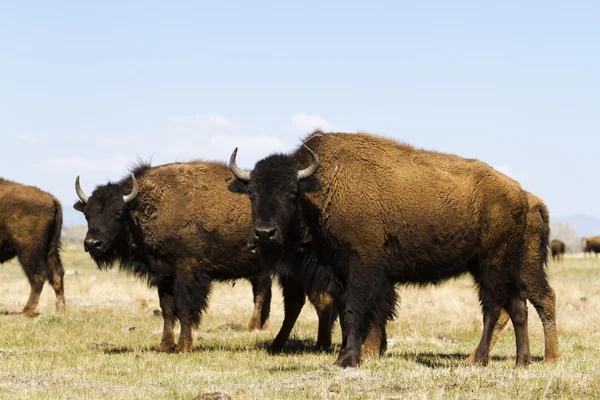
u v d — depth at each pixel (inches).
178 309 1771.7
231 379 1334.9
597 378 1181.7
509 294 1503.4
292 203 1380.4
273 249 1419.8
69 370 1443.2
